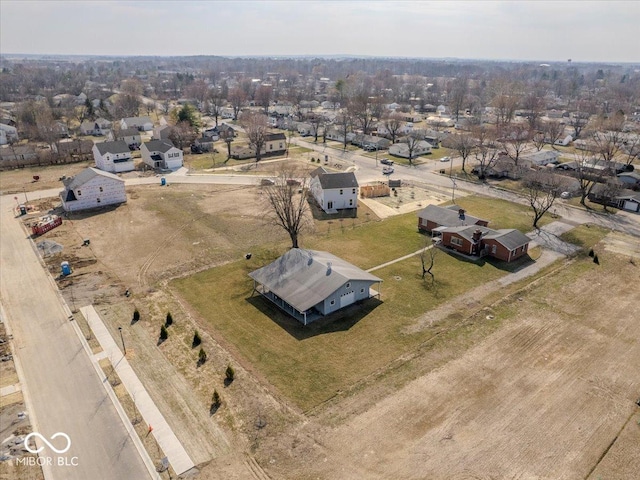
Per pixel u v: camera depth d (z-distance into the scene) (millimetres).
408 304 41188
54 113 137500
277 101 198125
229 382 31234
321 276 40594
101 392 30219
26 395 29969
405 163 97188
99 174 66188
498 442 26266
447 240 53688
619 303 41875
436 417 28125
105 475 24250
